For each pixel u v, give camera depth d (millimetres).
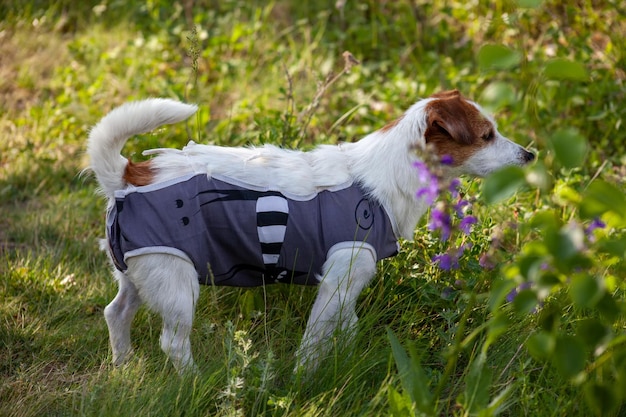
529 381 3244
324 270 3400
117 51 7090
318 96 5082
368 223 3416
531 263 2393
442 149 3527
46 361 3744
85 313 4176
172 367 3506
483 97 2623
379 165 3484
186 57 7180
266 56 7035
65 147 5965
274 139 4871
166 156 3400
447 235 2910
